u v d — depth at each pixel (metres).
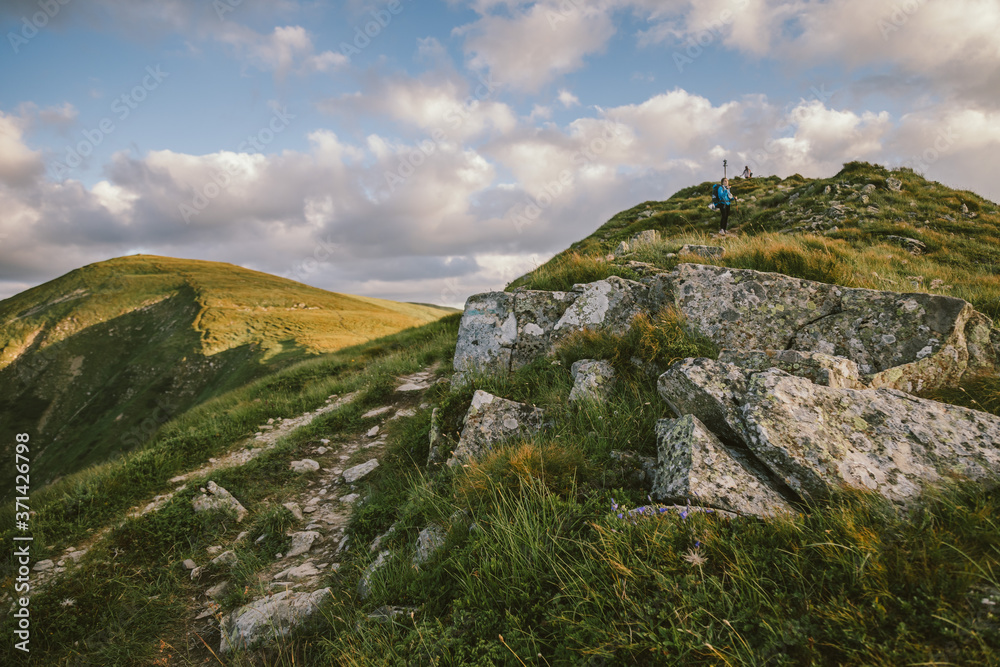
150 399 62.38
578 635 2.47
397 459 7.51
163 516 6.54
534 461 4.18
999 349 4.67
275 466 8.43
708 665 2.10
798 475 3.26
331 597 4.20
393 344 21.30
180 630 4.56
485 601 3.03
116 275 117.75
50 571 5.71
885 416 3.57
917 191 23.62
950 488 2.90
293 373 18.77
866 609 2.12
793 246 9.01
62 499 7.63
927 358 4.64
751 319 5.84
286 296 104.31
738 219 24.81
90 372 78.19
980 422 3.42
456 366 8.06
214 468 9.01
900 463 3.18
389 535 5.04
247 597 4.77
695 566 2.62
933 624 1.99
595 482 3.96
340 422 10.64
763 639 2.18
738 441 3.91
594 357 6.40
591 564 2.89
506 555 3.32
